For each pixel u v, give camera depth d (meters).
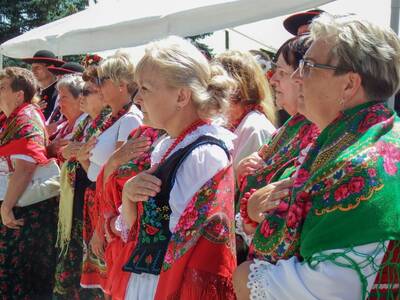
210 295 1.90
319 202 1.51
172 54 2.04
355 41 1.56
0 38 20.05
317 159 1.58
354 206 1.44
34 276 4.15
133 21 4.71
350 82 1.58
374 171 1.45
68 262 3.68
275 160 2.16
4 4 19.77
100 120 3.45
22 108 4.08
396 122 1.58
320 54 1.60
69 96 4.28
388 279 1.46
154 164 2.24
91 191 3.38
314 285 1.48
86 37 5.34
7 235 4.06
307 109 1.67
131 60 3.30
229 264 1.95
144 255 2.05
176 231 1.95
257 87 2.88
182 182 2.01
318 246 1.47
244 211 2.00
